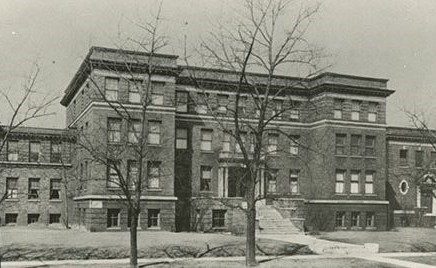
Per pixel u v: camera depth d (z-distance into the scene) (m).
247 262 29.91
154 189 47.88
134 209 28.50
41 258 31.53
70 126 59.34
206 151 54.12
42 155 58.06
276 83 56.78
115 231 46.19
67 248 33.59
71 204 57.66
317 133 56.75
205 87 54.22
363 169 56.59
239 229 46.94
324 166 55.12
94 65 44.56
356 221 56.09
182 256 33.66
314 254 36.22
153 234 43.53
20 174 56.75
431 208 63.94
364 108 57.25
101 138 45.69
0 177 55.94
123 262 30.48
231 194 57.12
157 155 47.69
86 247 33.97
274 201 53.97
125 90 47.06
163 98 48.47
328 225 54.50
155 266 29.47
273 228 47.84
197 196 53.12
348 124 56.19
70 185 58.03
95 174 45.78
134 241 28.50
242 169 53.09
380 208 56.81
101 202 46.03
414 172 63.47
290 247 37.31
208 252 34.50
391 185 62.53
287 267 29.80
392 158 63.19
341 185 55.84
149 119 47.78
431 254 36.81
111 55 45.97
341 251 36.91
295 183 57.41
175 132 53.44
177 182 52.94
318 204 54.94
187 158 53.44
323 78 56.16
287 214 52.56
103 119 46.34
